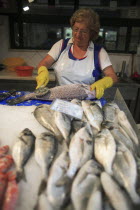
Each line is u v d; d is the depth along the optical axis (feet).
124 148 2.79
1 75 8.71
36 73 9.34
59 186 2.10
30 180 2.31
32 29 9.98
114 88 8.42
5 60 9.91
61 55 5.51
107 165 2.46
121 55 10.24
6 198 1.98
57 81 5.89
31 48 10.39
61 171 2.34
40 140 2.95
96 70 5.40
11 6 8.87
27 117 3.72
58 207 1.88
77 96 4.53
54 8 8.94
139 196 2.04
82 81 5.51
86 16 4.72
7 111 3.86
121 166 2.44
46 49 10.33
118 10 8.96
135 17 9.10
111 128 3.34
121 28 9.85
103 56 5.34
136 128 3.35
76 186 2.12
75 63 5.38
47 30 10.02
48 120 3.52
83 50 5.37
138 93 8.67
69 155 2.63
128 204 1.92
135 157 2.70
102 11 9.06
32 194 2.11
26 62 10.45
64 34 10.15
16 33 10.14
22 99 4.45
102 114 3.79
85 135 3.04
